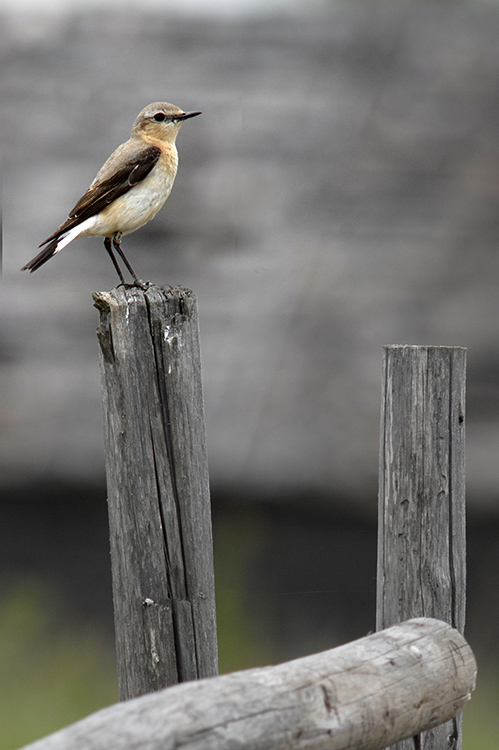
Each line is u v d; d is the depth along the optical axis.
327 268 14.31
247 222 15.20
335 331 13.41
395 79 17.48
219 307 14.02
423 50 18.00
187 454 5.09
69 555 12.53
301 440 12.05
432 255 14.39
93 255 15.07
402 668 4.26
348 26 18.88
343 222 15.02
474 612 11.98
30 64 17.91
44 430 12.57
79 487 12.28
